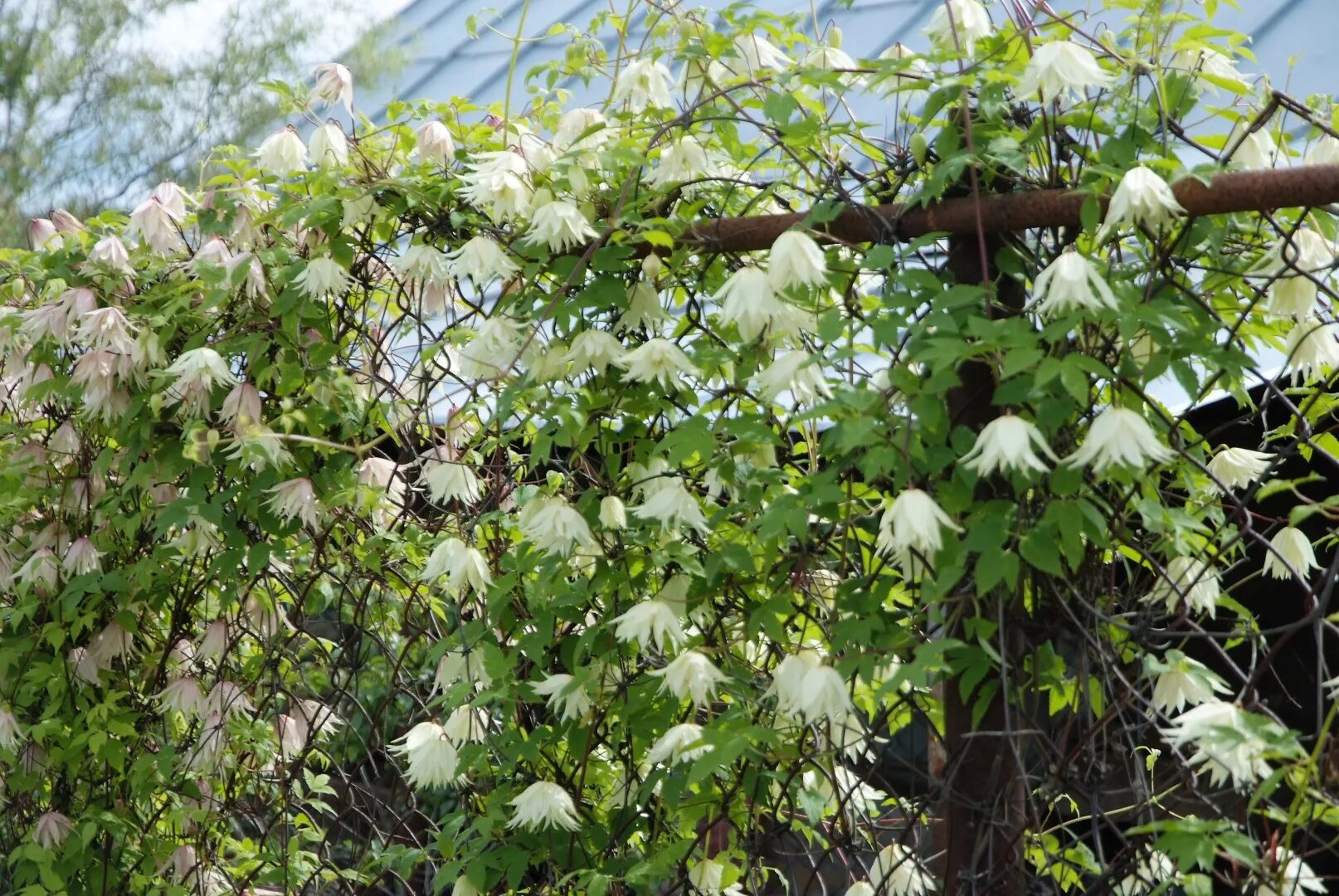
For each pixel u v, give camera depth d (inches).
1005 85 64.7
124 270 91.7
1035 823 64.7
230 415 86.2
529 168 74.4
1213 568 67.6
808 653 65.9
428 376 85.0
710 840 79.8
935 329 60.3
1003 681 61.5
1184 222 62.2
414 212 80.4
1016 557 59.2
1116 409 56.5
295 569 98.0
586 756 75.9
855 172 71.4
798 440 84.1
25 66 306.3
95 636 99.4
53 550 99.2
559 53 197.2
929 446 62.4
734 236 72.6
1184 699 63.6
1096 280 57.2
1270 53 126.0
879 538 64.1
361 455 87.0
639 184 75.6
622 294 72.6
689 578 73.2
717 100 76.1
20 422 105.0
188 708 94.1
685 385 76.4
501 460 83.3
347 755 110.6
